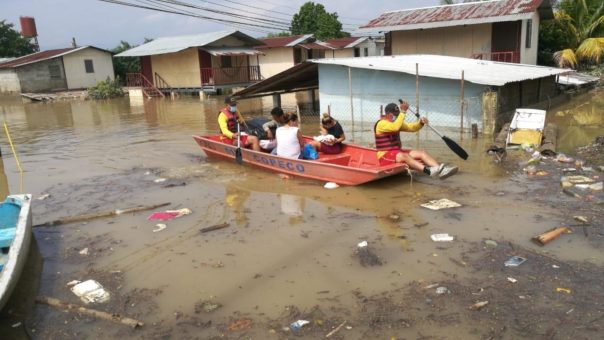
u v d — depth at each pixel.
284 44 33.94
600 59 27.30
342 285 4.83
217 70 29.92
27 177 9.78
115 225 6.75
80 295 4.86
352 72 14.78
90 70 36.19
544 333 3.90
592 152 9.75
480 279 4.79
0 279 4.30
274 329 4.15
